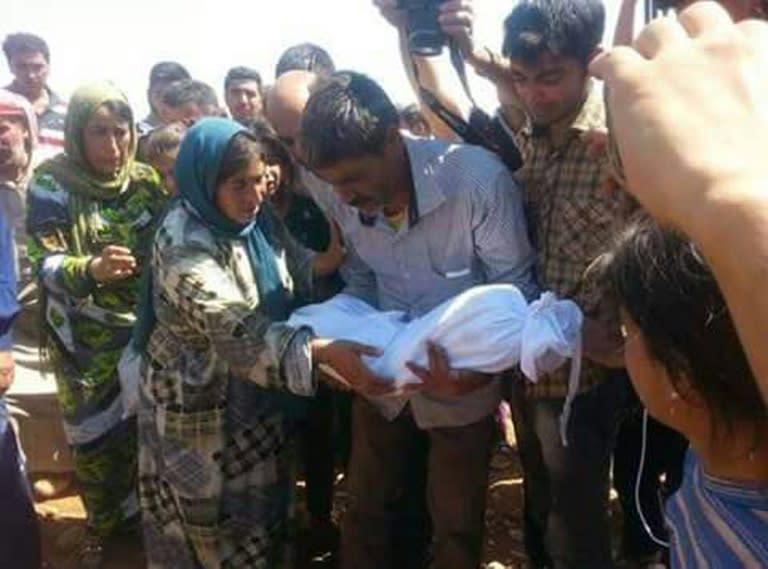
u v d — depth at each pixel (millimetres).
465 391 2547
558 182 2658
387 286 2865
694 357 921
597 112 2625
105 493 4164
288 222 3406
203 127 2865
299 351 2627
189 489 2992
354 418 3100
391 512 3178
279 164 3334
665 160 581
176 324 2936
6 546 3604
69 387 4070
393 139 2551
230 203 2852
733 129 579
